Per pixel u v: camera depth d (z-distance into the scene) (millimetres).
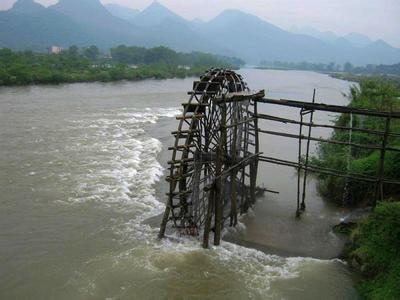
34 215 18266
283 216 19469
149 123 41000
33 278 13789
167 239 16344
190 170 17000
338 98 72375
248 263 14961
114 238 16438
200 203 18156
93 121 39719
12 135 31656
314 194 22594
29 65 79062
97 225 17547
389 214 14359
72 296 12922
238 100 16328
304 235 17625
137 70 97250
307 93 80562
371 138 24312
